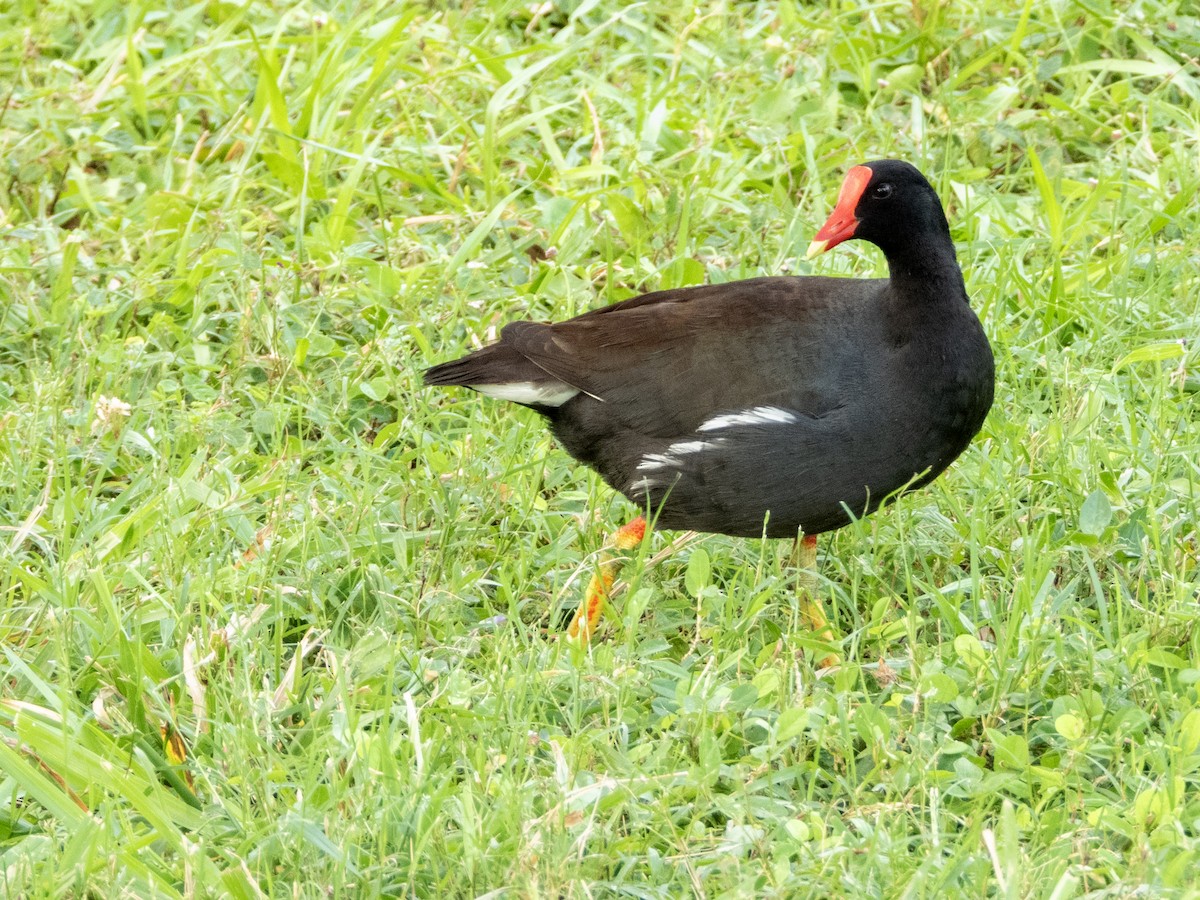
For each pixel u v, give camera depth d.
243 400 11.59
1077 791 7.62
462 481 10.42
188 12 15.62
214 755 7.95
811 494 9.02
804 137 13.65
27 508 10.15
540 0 16.27
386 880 7.18
